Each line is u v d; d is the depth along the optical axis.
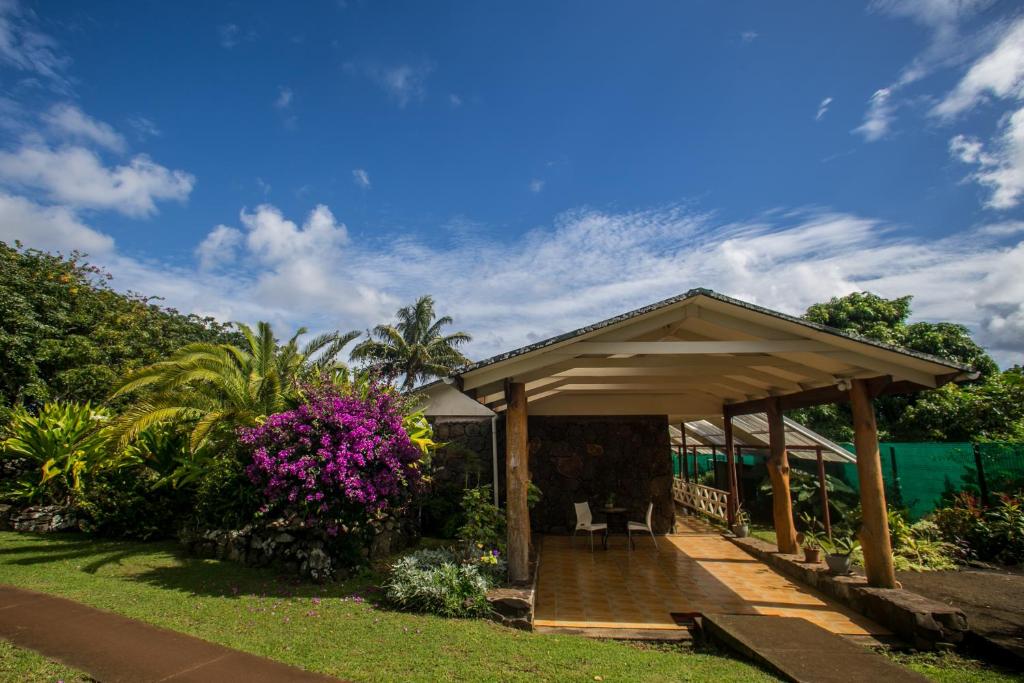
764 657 4.98
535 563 8.14
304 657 4.73
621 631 6.05
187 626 5.41
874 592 6.50
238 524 8.52
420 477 9.15
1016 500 9.85
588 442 12.91
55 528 10.35
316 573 7.28
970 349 18.61
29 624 5.25
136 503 9.70
